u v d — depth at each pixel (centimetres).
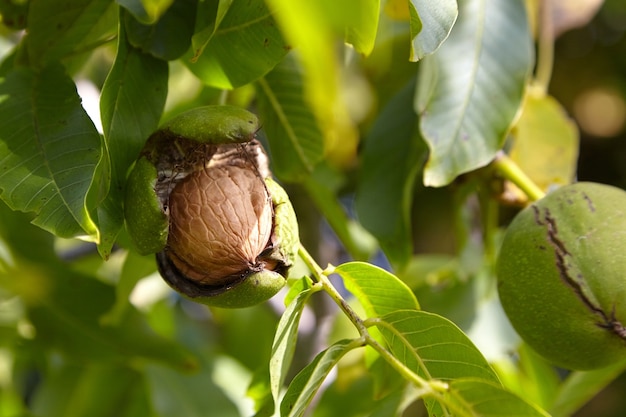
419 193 201
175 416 173
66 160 155
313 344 177
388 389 164
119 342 171
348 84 179
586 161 228
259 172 158
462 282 173
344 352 155
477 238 173
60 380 176
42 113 156
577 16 177
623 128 225
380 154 172
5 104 157
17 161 155
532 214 164
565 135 173
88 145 156
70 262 177
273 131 167
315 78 144
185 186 157
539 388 177
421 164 174
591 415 215
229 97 169
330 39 143
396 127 172
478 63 166
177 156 157
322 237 181
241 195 157
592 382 168
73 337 171
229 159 158
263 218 157
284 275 158
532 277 162
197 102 169
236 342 180
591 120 227
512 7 167
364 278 158
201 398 174
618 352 162
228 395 174
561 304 162
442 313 172
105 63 178
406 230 171
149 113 158
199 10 158
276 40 159
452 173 164
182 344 176
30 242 169
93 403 176
